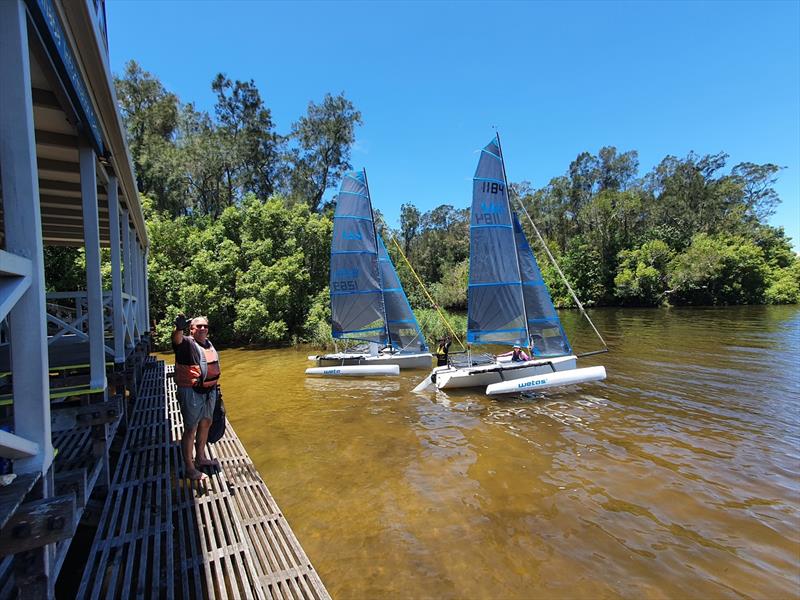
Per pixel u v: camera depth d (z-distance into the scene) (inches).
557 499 206.2
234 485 185.0
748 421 310.2
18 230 88.8
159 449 203.9
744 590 143.9
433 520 191.0
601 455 256.4
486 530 182.4
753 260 1563.7
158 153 1051.3
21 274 84.0
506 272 433.4
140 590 109.9
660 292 1603.1
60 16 114.6
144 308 424.2
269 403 390.6
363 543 174.6
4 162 87.4
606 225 1791.3
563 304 1715.1
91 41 132.5
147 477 172.9
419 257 2075.5
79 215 307.3
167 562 120.5
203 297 765.9
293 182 1232.8
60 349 263.3
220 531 142.2
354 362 534.3
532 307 436.8
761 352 584.4
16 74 87.6
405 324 548.4
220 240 874.1
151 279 752.3
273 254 879.7
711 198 1902.1
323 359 539.2
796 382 419.5
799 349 601.6
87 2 117.3
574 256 1824.6
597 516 190.7
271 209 900.0
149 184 1064.8
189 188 1155.9
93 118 159.0
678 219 1893.5
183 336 173.2
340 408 371.6
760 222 2004.2
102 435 156.0
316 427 319.9
